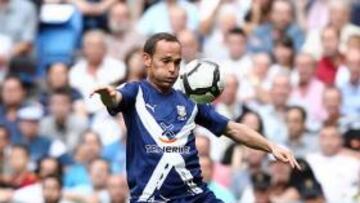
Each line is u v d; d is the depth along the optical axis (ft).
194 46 141.18
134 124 76.28
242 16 152.05
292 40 148.05
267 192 118.21
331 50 143.02
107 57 143.43
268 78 141.90
